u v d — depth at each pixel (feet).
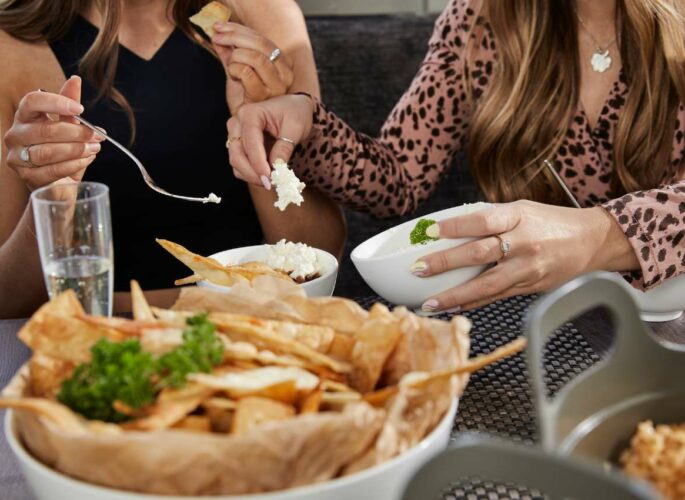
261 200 6.02
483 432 2.98
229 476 2.06
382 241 4.20
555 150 5.32
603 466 2.20
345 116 6.94
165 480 2.05
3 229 5.63
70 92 4.49
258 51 4.94
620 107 5.30
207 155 5.98
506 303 4.08
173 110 5.90
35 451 2.27
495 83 5.38
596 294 2.15
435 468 1.72
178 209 5.96
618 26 5.26
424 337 2.58
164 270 5.94
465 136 6.00
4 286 5.14
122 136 5.81
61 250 3.35
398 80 6.95
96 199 3.33
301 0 7.14
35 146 4.42
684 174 5.34
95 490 2.10
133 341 2.37
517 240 3.79
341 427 2.07
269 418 2.20
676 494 2.01
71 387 2.31
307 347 2.56
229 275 3.74
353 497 2.12
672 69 5.05
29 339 2.48
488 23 5.63
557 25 5.26
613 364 2.24
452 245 3.77
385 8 7.25
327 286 3.95
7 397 2.28
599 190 5.42
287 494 2.04
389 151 5.82
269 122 4.85
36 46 5.80
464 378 2.41
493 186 5.50
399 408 2.16
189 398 2.26
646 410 2.29
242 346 2.45
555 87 5.27
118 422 2.30
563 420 2.14
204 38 5.99
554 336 3.68
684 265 4.04
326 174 5.38
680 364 2.30
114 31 5.62
